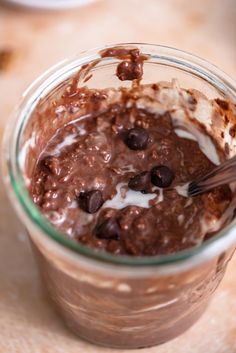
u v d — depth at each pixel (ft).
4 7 1.55
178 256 0.90
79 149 1.13
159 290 0.97
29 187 1.03
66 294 1.06
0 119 1.39
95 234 1.03
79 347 1.16
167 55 1.11
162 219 1.05
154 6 1.56
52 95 1.10
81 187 1.09
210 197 1.07
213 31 1.52
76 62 1.09
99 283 0.96
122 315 1.04
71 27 1.53
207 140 1.16
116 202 1.08
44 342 1.16
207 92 1.12
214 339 1.16
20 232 1.27
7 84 1.44
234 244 0.99
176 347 1.15
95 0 1.53
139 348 1.16
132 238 1.02
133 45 1.11
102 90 1.18
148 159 1.13
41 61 1.48
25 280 1.23
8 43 1.50
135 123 1.18
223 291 1.21
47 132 1.14
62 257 0.93
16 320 1.19
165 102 1.19
